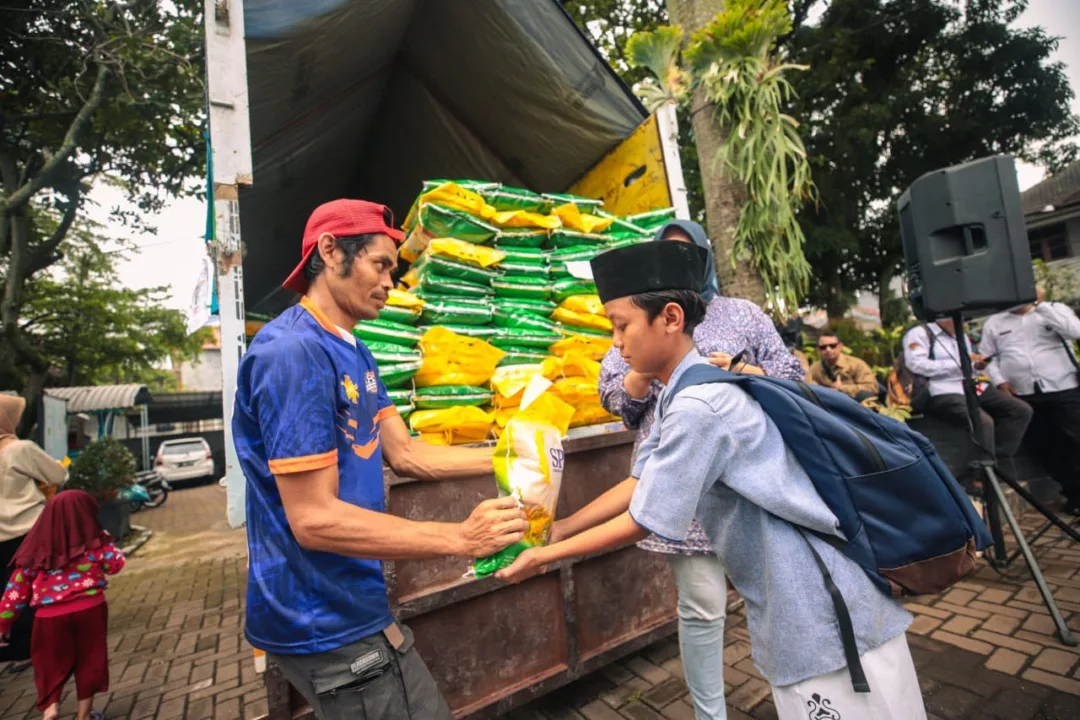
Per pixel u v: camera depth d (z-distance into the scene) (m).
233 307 1.80
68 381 14.91
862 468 1.03
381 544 1.05
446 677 1.93
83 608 2.56
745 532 1.11
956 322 2.91
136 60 8.28
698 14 4.11
